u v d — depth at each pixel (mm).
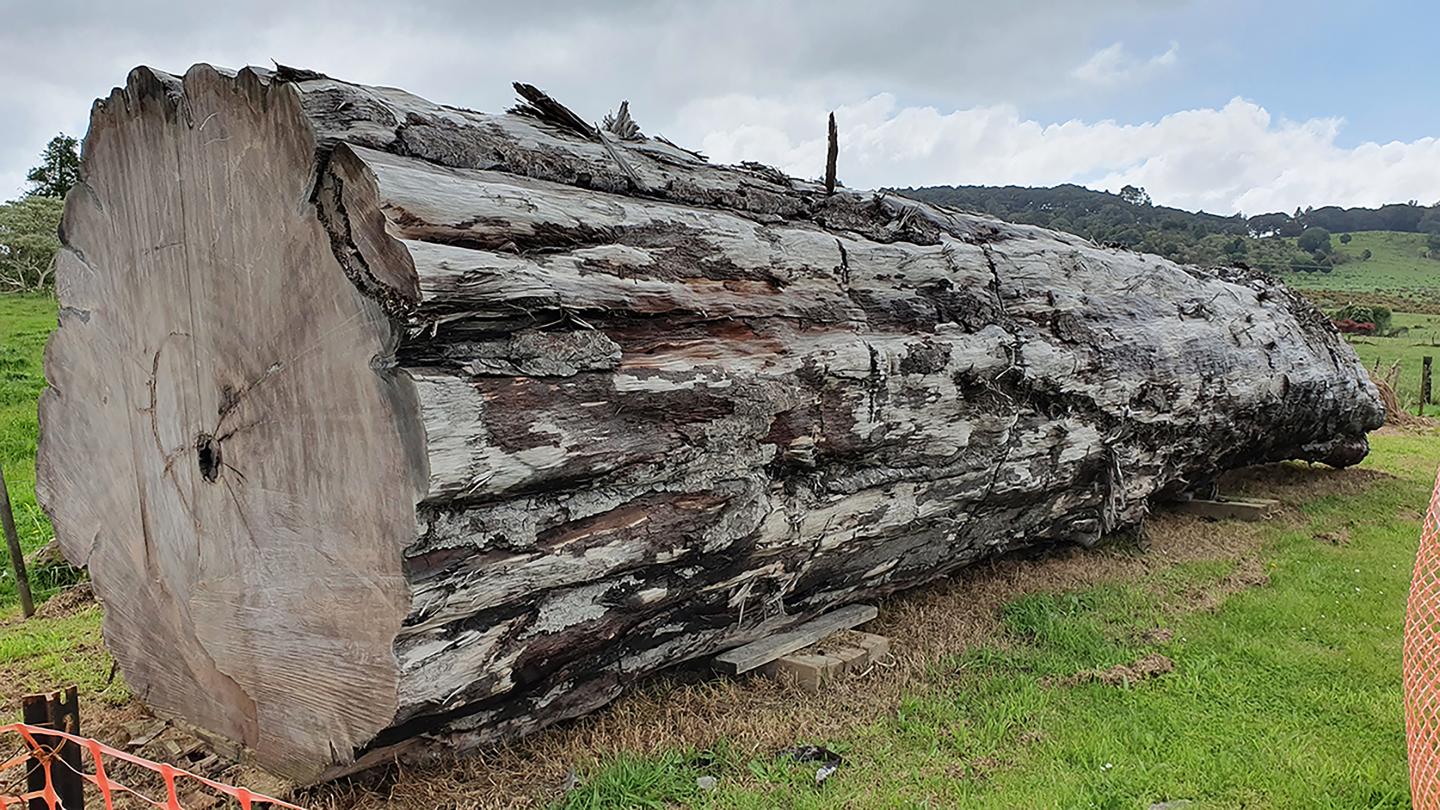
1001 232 5156
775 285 3391
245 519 2711
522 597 2545
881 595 4559
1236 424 6164
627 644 3096
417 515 2225
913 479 3850
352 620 2443
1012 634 4332
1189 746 3217
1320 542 6105
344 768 2756
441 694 2459
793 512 3316
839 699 3555
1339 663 3979
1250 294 7074
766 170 4336
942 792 2924
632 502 2746
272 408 2557
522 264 2426
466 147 2760
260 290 2525
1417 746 2625
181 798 2836
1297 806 2848
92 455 3295
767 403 3066
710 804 2832
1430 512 2678
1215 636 4293
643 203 3178
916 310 3953
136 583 3234
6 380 11180
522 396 2371
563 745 3129
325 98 2492
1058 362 4516
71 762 2199
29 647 4203
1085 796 2881
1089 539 5613
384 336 2223
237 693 2949
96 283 3109
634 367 2709
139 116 2799
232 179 2539
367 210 2266
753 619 3580
